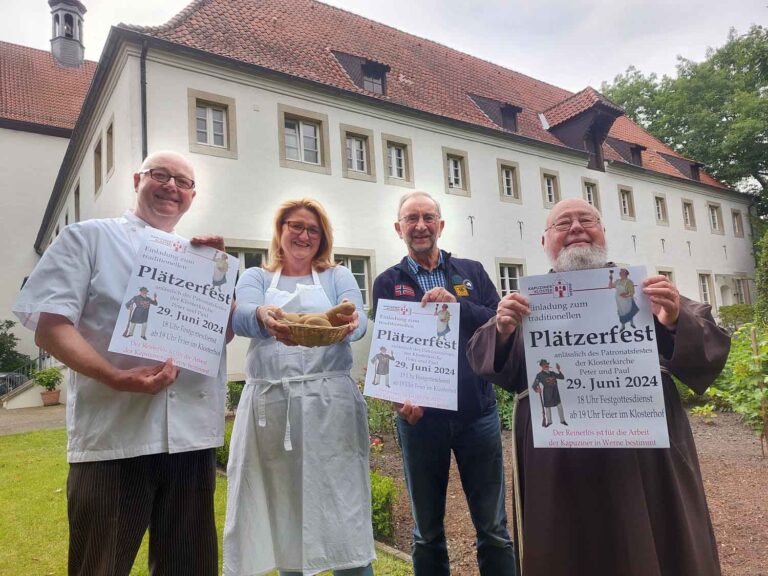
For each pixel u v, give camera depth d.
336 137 13.60
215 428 2.29
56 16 28.20
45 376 15.19
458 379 2.81
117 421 2.05
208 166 11.34
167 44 10.86
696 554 1.83
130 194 10.44
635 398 1.95
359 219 13.77
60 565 3.72
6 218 23.25
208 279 2.29
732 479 5.02
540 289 2.12
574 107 20.91
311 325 2.22
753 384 5.76
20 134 23.84
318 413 2.43
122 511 2.03
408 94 16.47
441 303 2.82
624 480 1.91
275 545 2.39
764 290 15.98
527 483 2.11
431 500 2.80
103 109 13.06
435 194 15.65
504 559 2.75
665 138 32.59
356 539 2.39
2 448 8.16
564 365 2.04
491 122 18.05
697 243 25.81
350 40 17.25
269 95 12.50
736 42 32.19
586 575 1.92
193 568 2.18
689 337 1.89
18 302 1.96
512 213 17.70
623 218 21.98
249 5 15.18
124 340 2.03
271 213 12.11
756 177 30.92
